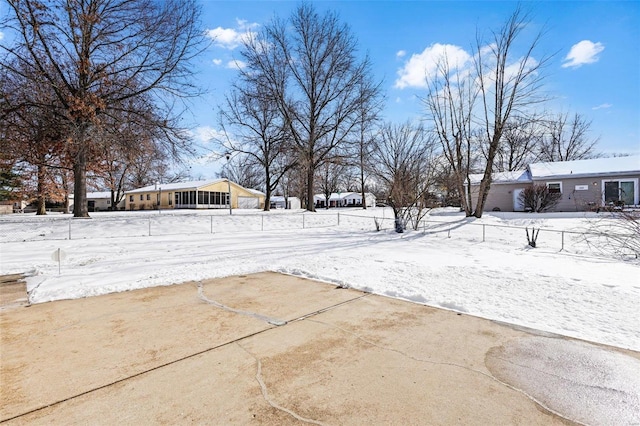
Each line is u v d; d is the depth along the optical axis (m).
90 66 15.22
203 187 39.47
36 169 23.88
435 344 3.41
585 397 2.49
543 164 25.98
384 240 12.19
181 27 16.19
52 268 7.04
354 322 4.04
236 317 4.19
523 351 3.25
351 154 25.38
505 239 12.21
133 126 16.38
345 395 2.51
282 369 2.90
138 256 8.60
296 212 25.66
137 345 3.37
